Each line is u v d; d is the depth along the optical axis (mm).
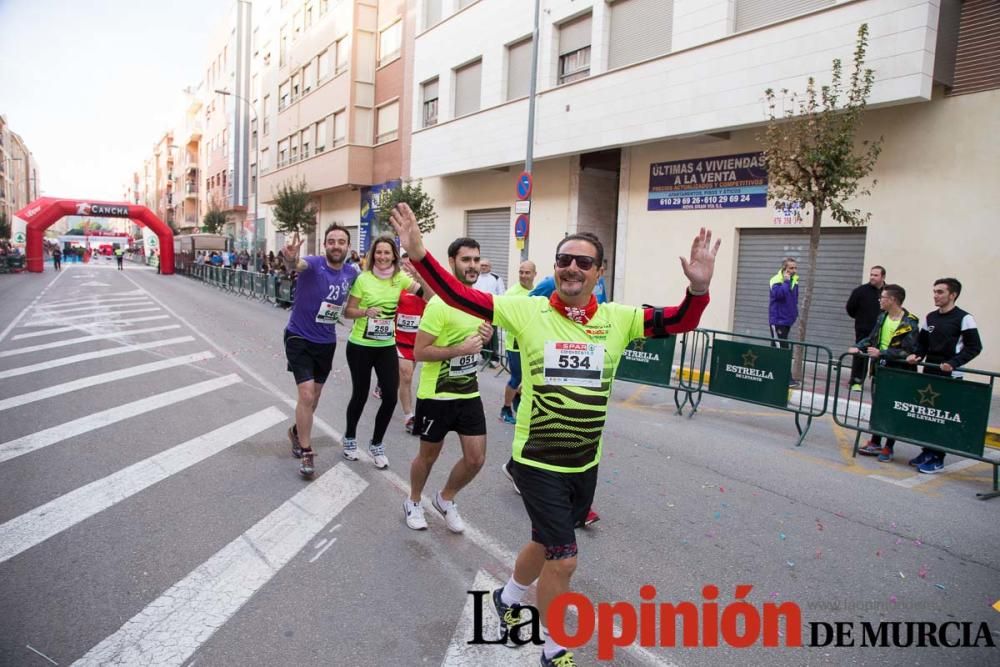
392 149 24938
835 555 4199
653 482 5520
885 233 9977
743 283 12273
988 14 8883
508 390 7238
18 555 3783
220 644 2967
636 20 13500
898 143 9773
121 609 3230
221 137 52375
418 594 3482
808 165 9008
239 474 5250
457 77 19531
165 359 10508
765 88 10617
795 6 10555
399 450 6105
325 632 3092
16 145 93062
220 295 25781
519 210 13812
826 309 11000
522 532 4309
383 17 25547
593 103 13906
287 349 5289
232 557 3820
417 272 2639
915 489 5645
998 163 8828
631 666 2932
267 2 37531
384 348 5438
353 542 4082
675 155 13148
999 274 8859
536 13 13641
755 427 7688
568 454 2668
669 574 3848
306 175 29906
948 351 6102
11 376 8977
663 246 13469
